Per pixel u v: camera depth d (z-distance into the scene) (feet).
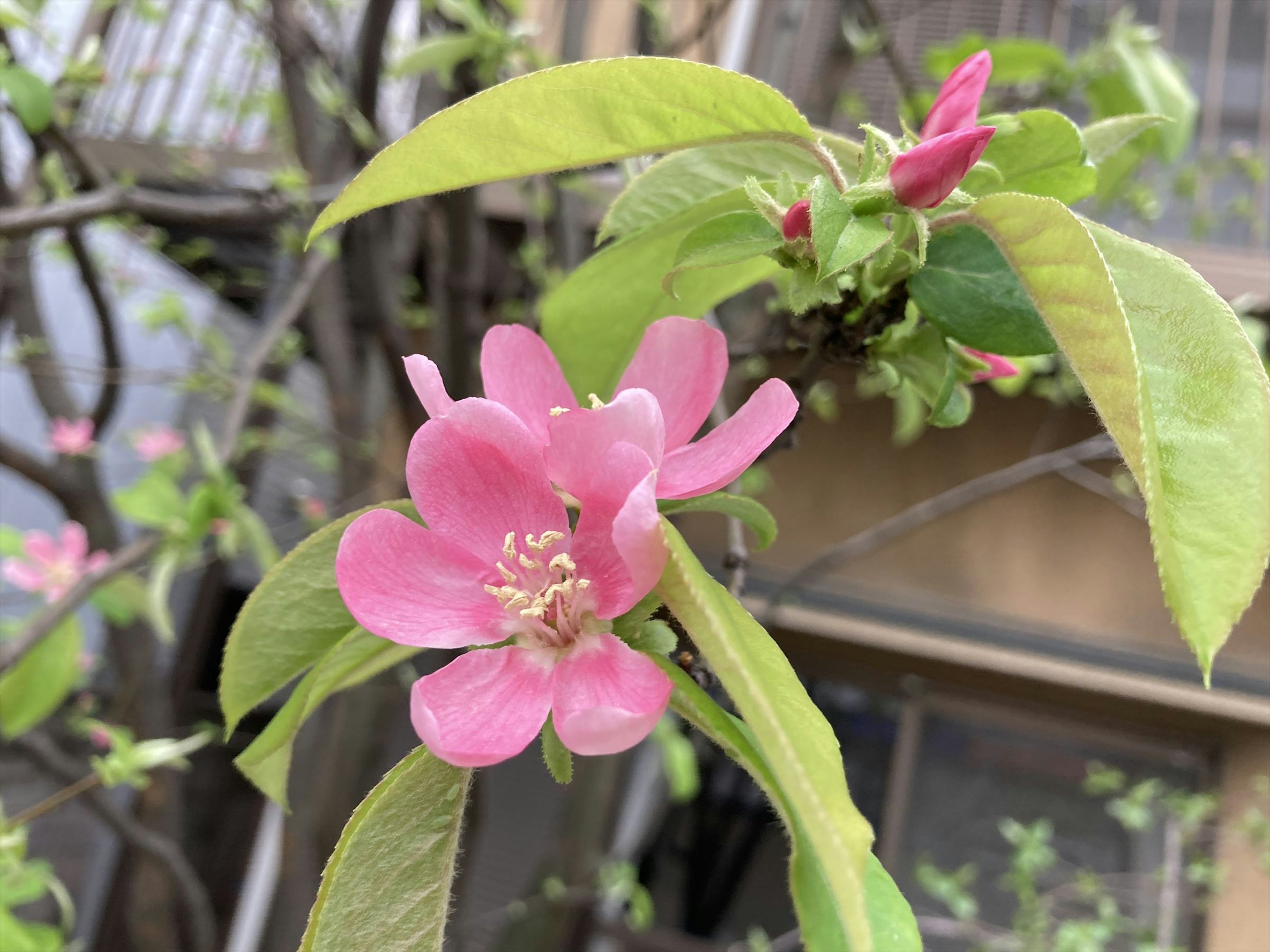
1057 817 1.82
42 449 2.34
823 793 0.27
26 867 0.89
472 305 1.46
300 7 1.53
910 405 1.10
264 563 1.24
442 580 0.36
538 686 0.35
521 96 0.38
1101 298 0.34
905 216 0.42
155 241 1.59
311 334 1.60
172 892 1.49
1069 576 1.88
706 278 0.52
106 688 1.86
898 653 1.90
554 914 1.52
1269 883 1.65
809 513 2.01
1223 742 1.77
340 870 0.34
